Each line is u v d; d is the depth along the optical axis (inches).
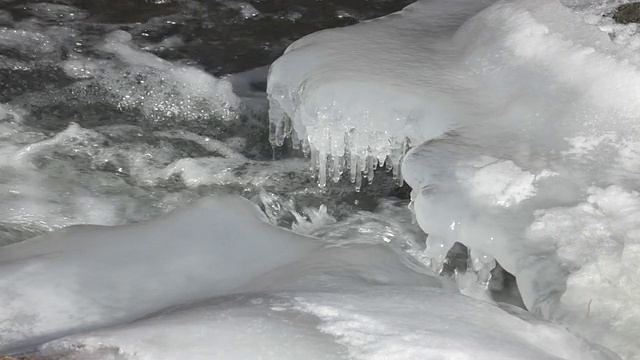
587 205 136.1
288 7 255.3
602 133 151.6
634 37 175.3
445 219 140.0
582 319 118.7
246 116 208.8
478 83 172.9
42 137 194.2
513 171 144.1
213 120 207.5
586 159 147.0
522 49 173.8
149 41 235.8
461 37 190.5
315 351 96.9
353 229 168.6
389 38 193.9
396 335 100.0
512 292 142.9
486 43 180.5
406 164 152.7
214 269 131.9
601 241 129.6
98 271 129.7
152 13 250.2
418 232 166.7
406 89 169.0
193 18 248.4
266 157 194.9
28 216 165.8
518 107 162.4
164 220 147.1
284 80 180.2
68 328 114.8
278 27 245.3
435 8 213.2
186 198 177.9
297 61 182.2
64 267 130.1
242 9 253.8
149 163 188.7
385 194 179.8
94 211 169.8
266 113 208.7
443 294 114.4
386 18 207.6
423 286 123.5
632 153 147.1
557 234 132.0
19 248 137.6
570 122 155.1
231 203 152.2
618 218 133.4
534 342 104.7
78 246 137.9
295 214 174.1
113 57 226.4
